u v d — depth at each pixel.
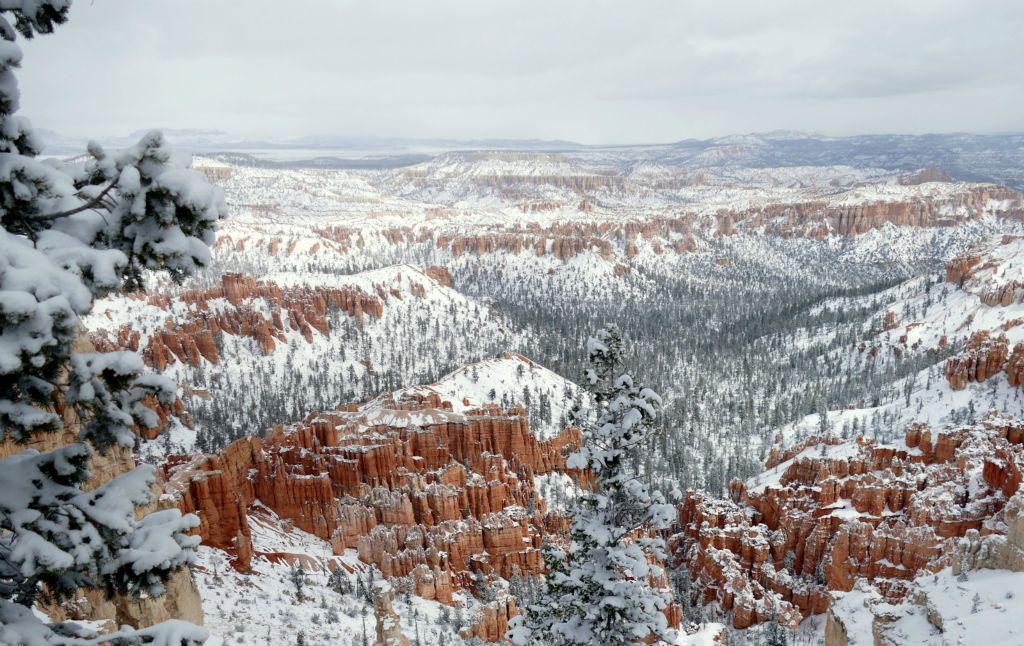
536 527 118.38
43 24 12.28
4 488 11.51
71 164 12.30
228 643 57.28
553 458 151.00
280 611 71.62
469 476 129.25
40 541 10.62
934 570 86.44
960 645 52.41
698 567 116.00
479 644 78.38
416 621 86.31
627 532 27.44
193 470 96.31
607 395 28.38
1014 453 106.00
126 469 35.09
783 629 91.50
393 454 125.00
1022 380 182.75
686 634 84.69
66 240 11.59
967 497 108.00
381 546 104.56
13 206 11.34
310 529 109.19
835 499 118.62
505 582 103.25
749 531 118.12
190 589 36.78
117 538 11.98
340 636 67.50
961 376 196.00
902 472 118.56
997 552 60.75
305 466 118.12
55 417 11.59
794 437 199.75
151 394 12.73
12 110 11.52
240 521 93.50
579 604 27.41
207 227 12.75
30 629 10.99
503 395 184.12
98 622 26.81
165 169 11.85
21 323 9.95
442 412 149.88
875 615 62.34
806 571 112.12
